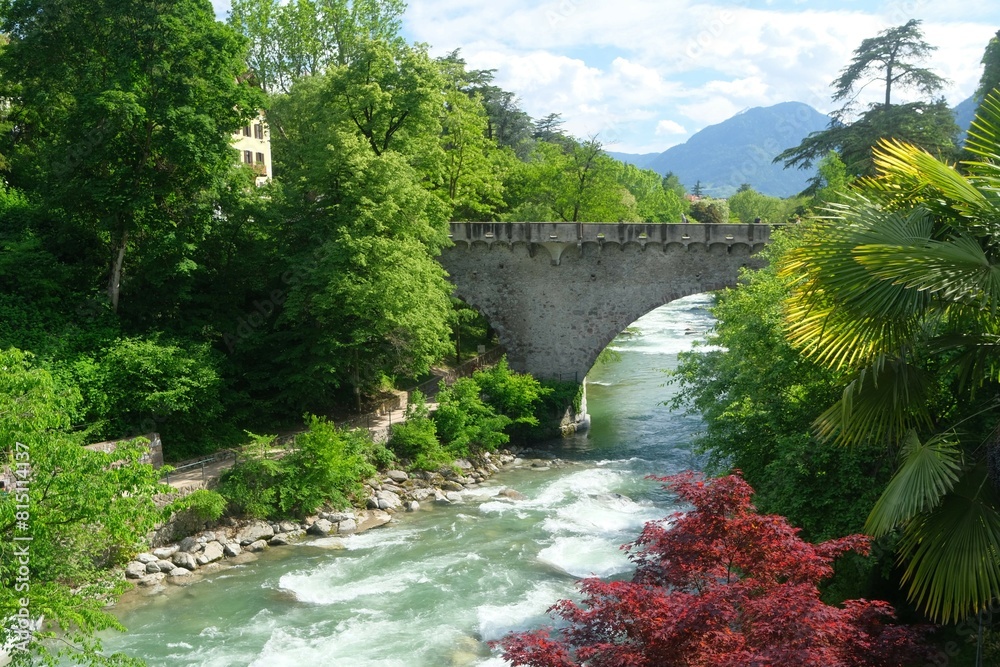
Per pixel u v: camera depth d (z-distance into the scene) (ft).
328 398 123.03
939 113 134.41
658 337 246.27
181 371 100.12
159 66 96.99
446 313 127.75
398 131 133.18
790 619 29.68
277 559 87.56
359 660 65.36
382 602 76.59
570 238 139.03
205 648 67.36
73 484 50.55
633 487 115.44
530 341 146.20
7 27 104.83
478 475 119.65
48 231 113.50
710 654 29.84
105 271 114.21
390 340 117.70
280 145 165.37
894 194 36.78
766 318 70.95
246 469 96.12
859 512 55.06
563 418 144.66
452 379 147.84
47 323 101.35
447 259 146.61
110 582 61.67
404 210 118.42
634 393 176.45
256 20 170.60
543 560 87.10
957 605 32.63
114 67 102.83
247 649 67.26
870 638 31.91
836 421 39.34
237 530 92.38
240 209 117.29
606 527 98.27
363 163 113.19
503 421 130.62
